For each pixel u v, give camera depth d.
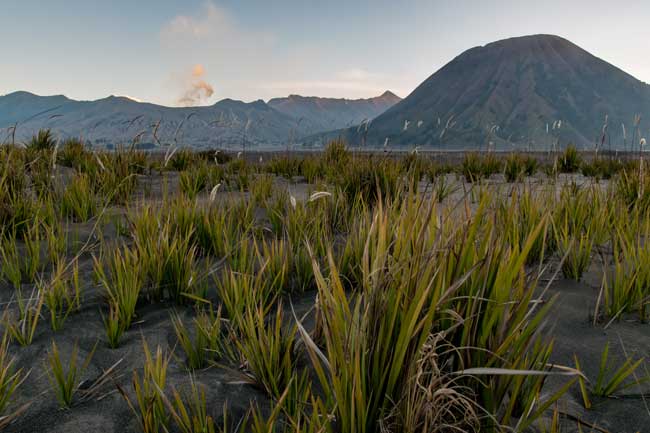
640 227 3.27
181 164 8.70
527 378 1.51
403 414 1.25
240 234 3.59
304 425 1.21
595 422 1.48
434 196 1.62
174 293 2.54
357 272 2.67
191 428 1.43
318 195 1.69
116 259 2.45
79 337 2.09
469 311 1.36
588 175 8.52
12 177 4.46
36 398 1.63
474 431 1.26
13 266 2.75
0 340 2.02
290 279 2.77
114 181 5.20
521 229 3.11
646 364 1.83
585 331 2.13
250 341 1.77
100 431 1.46
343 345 1.29
